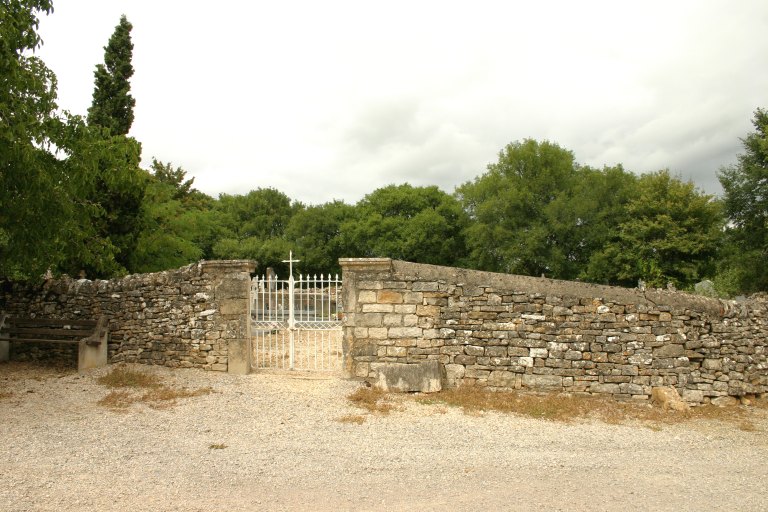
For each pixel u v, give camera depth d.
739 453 6.78
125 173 10.37
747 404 8.91
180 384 9.19
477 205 40.81
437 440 6.92
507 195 36.56
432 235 42.91
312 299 15.31
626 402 8.88
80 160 9.30
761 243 23.94
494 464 6.08
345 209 52.44
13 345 11.13
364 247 48.00
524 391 9.15
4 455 5.68
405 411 8.20
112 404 8.05
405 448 6.56
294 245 48.28
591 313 9.14
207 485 5.15
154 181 22.00
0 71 7.86
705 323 9.11
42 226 9.24
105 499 4.70
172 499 4.78
